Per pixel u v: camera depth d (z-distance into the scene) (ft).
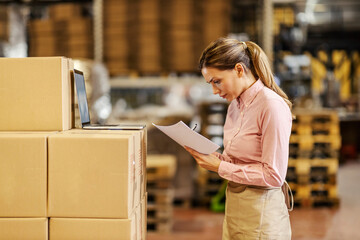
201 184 18.16
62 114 6.35
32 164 5.63
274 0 25.64
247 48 6.41
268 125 5.91
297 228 15.24
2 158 5.62
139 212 6.45
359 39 42.98
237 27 22.68
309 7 31.86
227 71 6.21
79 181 5.61
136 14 19.60
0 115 6.38
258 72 6.31
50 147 5.62
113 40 19.88
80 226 5.61
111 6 19.81
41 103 6.35
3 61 6.34
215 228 15.16
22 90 6.35
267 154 5.92
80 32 20.13
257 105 6.12
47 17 23.25
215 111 18.48
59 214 5.64
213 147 6.04
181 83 20.42
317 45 43.39
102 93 14.20
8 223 5.63
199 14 19.16
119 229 5.59
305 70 24.40
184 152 18.07
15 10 20.27
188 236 14.28
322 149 18.57
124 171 5.58
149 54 19.53
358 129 34.22
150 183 14.85
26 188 5.63
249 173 5.99
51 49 20.35
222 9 19.01
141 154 6.65
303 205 18.33
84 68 13.12
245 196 6.34
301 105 23.43
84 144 5.59
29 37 20.71
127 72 19.85
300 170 18.20
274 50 25.08
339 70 49.49
